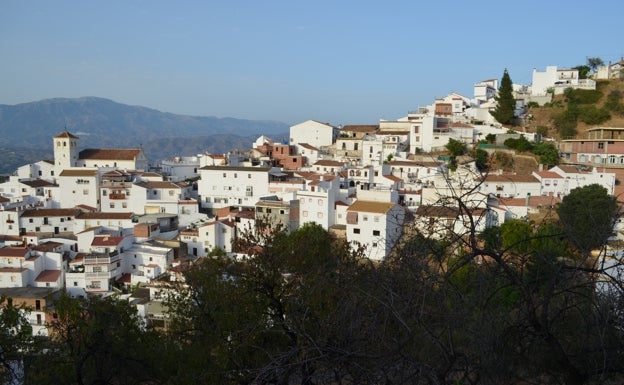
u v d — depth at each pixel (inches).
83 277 1930.4
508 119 3575.3
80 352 741.3
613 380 370.3
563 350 358.0
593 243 373.7
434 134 3339.1
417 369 305.1
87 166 3312.0
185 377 633.0
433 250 350.9
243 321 698.2
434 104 4178.2
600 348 336.5
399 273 358.6
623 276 456.8
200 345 709.9
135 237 2246.6
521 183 2374.5
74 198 2790.4
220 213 2561.5
